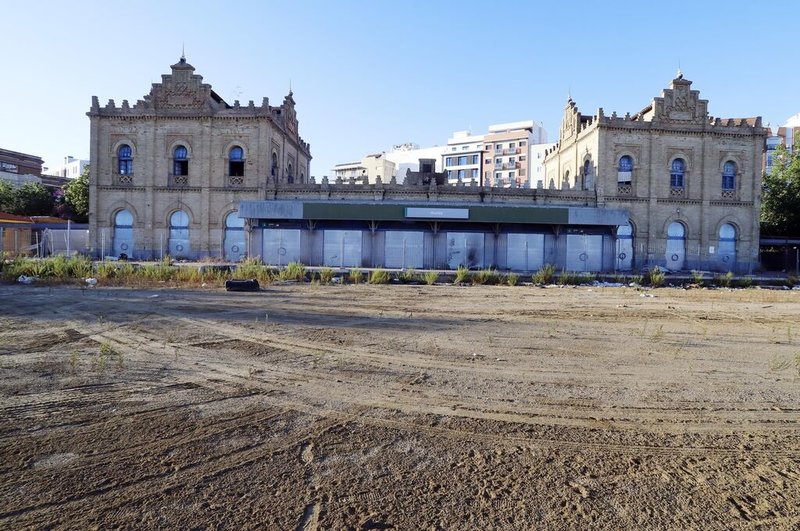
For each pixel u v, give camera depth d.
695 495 4.01
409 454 4.69
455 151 110.38
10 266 21.81
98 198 37.56
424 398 6.30
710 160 38.44
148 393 6.27
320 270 24.16
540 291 21.11
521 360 8.40
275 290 19.19
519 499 3.92
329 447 4.81
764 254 41.78
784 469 4.48
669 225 38.34
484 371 7.64
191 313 12.72
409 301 16.64
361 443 4.91
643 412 5.90
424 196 37.03
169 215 37.75
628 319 13.31
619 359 8.58
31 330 10.20
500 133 109.06
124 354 8.27
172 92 37.56
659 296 19.69
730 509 3.81
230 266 24.34
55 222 46.06
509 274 25.59
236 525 3.50
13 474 4.14
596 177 37.94
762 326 12.41
